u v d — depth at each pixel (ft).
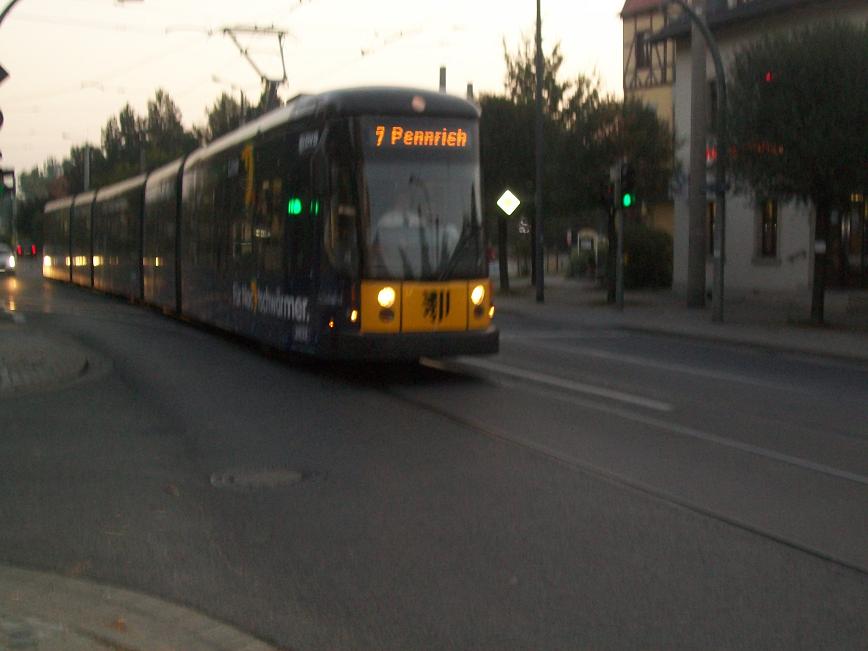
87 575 20.90
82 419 38.58
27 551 22.54
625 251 128.06
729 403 42.73
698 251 97.04
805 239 105.60
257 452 32.65
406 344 45.14
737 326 79.00
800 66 72.79
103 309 99.25
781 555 22.02
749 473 29.63
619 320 85.30
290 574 20.93
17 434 35.73
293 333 49.70
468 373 51.01
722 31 110.42
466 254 46.29
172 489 28.04
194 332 73.77
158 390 45.57
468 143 46.73
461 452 32.42
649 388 46.78
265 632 17.83
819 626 18.03
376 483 28.53
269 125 54.13
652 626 18.03
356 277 45.01
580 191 104.53
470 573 20.89
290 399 42.93
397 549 22.53
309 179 47.70
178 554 22.30
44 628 17.38
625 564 21.40
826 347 64.69
